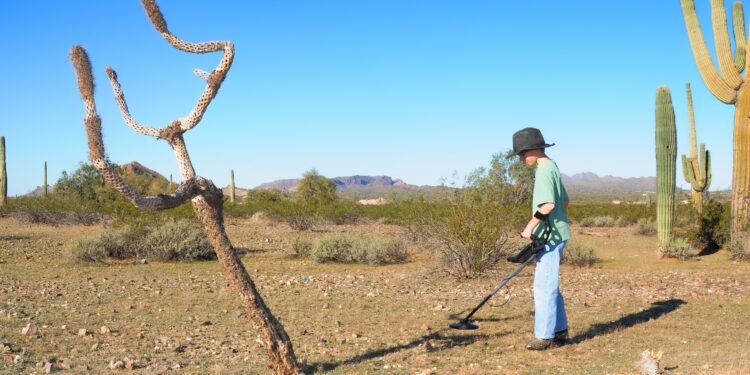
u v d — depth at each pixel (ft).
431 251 45.85
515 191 48.03
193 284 37.47
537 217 19.48
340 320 26.25
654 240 70.74
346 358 19.53
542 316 19.89
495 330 23.48
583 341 21.08
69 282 38.34
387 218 98.43
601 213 112.57
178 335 23.40
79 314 27.48
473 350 20.13
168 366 18.60
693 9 53.21
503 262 42.83
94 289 35.27
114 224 55.26
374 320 26.18
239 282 16.83
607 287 34.86
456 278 39.11
